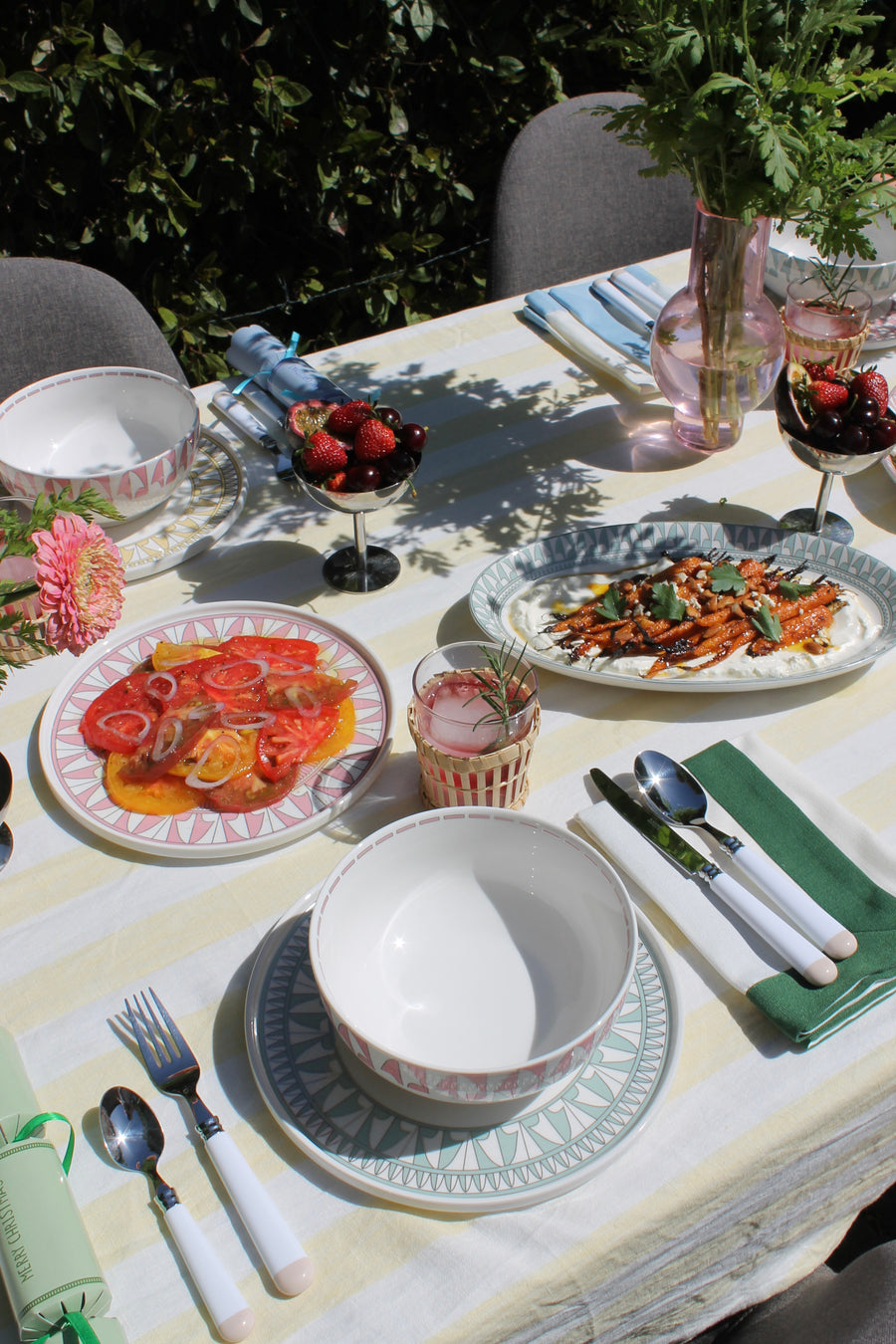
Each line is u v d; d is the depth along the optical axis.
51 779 0.96
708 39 0.99
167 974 0.83
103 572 0.84
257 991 0.79
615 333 1.59
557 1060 0.66
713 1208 0.72
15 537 0.84
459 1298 0.65
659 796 0.93
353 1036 0.68
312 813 0.94
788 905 0.82
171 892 0.89
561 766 0.99
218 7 2.44
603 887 0.78
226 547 1.27
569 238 2.06
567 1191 0.69
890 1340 0.72
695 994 0.80
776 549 1.17
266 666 1.04
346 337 3.09
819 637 1.07
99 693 1.05
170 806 0.94
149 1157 0.72
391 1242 0.67
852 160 1.08
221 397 1.47
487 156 3.01
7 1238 0.64
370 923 0.82
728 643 1.06
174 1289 0.66
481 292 3.18
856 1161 0.83
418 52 2.79
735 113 1.00
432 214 2.99
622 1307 0.73
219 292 2.73
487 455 1.41
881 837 0.91
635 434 1.44
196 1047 0.78
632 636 1.07
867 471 1.35
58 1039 0.80
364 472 1.07
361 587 1.20
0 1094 0.72
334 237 2.98
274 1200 0.69
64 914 0.88
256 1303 0.65
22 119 2.36
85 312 1.70
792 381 1.17
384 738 1.00
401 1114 0.72
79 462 1.36
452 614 1.17
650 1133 0.72
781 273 1.62
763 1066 0.76
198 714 0.99
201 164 2.63
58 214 2.57
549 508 1.31
